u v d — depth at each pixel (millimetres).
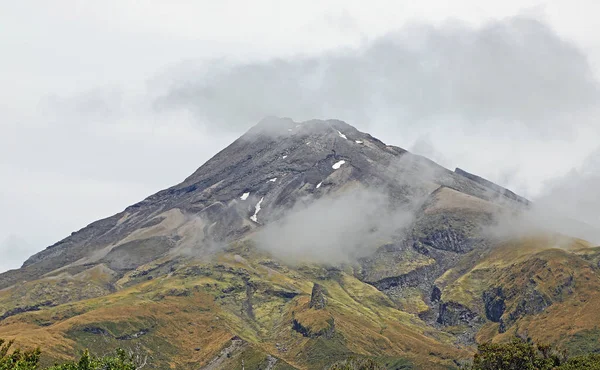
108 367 127625
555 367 182500
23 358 114938
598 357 182750
